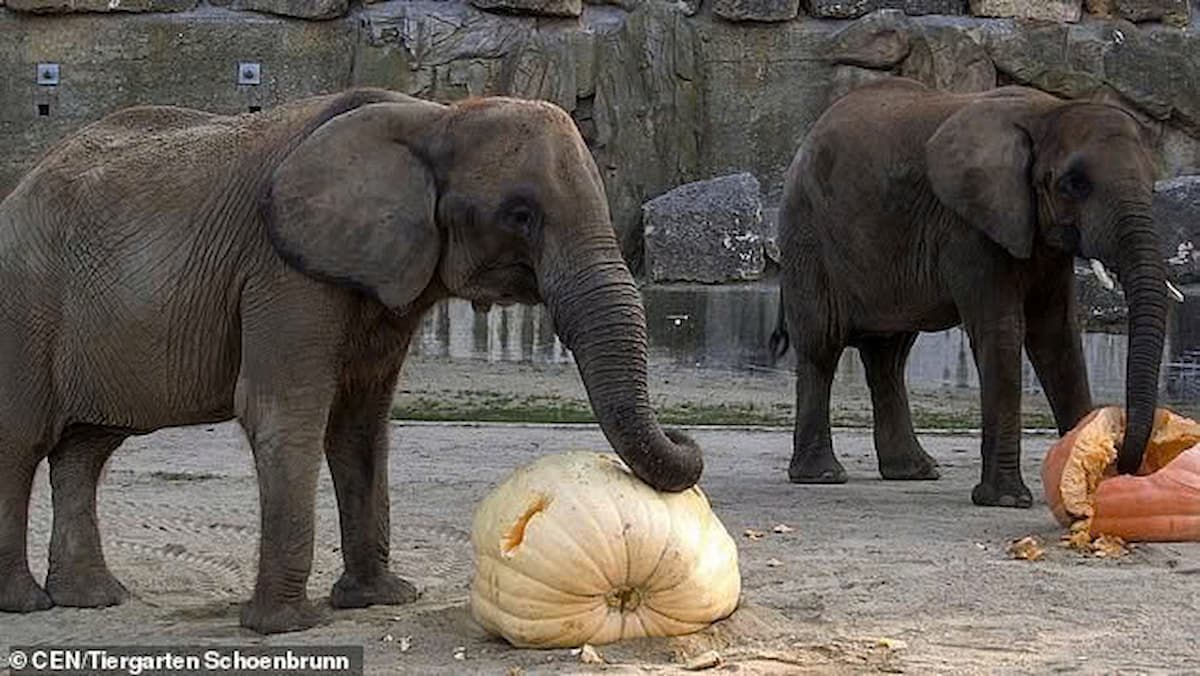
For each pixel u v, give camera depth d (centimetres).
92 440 1184
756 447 2319
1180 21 3403
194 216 1084
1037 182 1608
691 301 3055
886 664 946
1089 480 1348
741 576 1212
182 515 1598
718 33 3400
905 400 1939
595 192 1011
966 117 1658
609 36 3338
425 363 3019
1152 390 1401
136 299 1089
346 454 1129
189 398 1102
